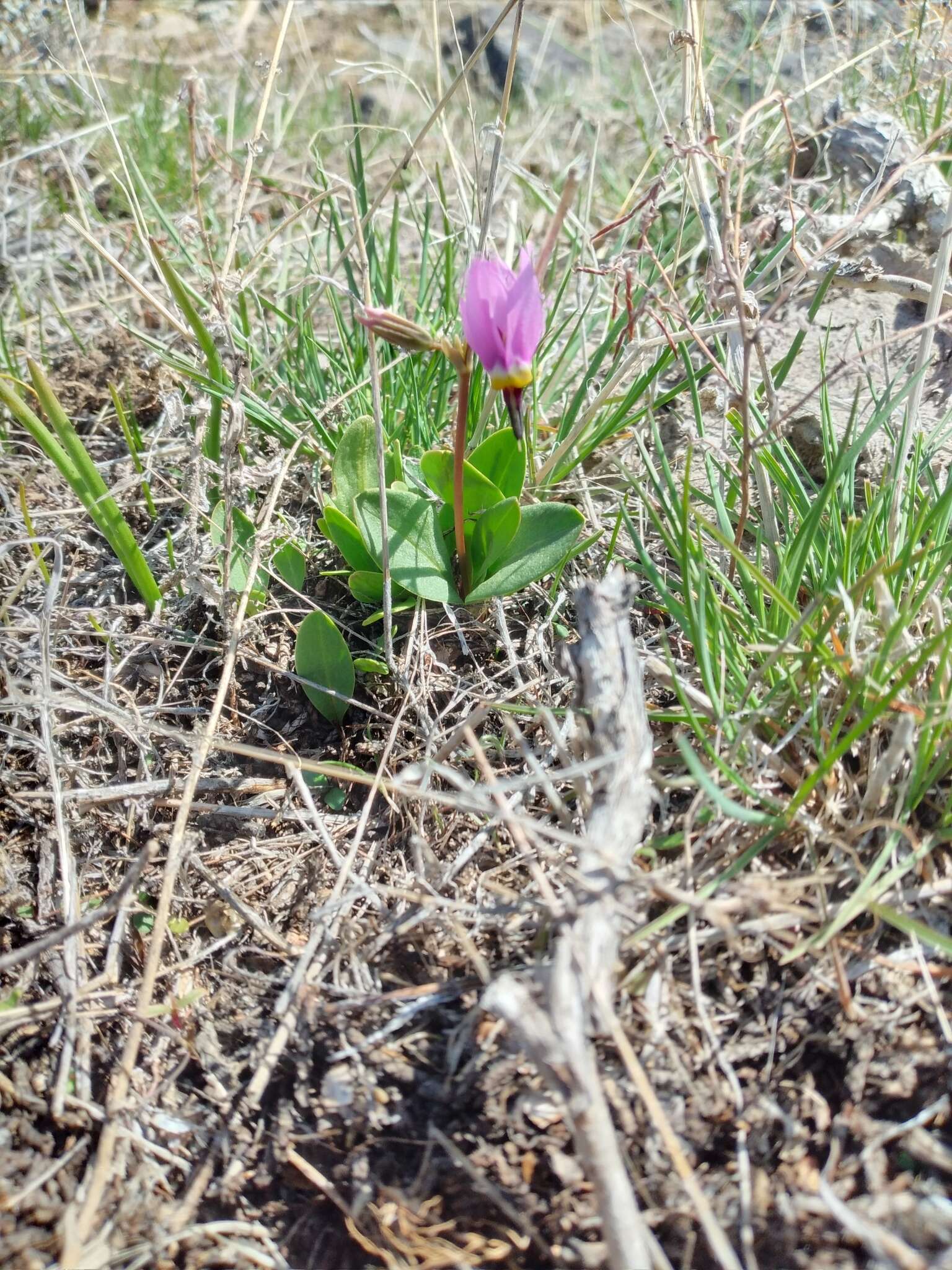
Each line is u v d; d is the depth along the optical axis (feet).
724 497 0.58
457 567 0.54
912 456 0.55
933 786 0.41
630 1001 0.37
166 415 0.65
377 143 0.94
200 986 0.43
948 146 0.72
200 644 0.55
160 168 0.91
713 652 0.45
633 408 0.65
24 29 0.98
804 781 0.40
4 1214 0.36
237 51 1.05
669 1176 0.34
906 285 0.58
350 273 0.65
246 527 0.56
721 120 0.92
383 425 0.60
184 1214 0.36
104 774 0.51
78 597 0.59
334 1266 0.35
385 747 0.50
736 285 0.46
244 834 0.49
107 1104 0.39
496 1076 0.36
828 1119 0.34
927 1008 0.36
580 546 0.52
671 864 0.41
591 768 0.35
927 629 0.45
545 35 1.11
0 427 0.68
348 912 0.44
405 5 1.28
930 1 0.85
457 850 0.46
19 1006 0.42
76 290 0.83
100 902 0.46
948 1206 0.31
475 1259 0.34
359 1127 0.37
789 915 0.38
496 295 0.42
